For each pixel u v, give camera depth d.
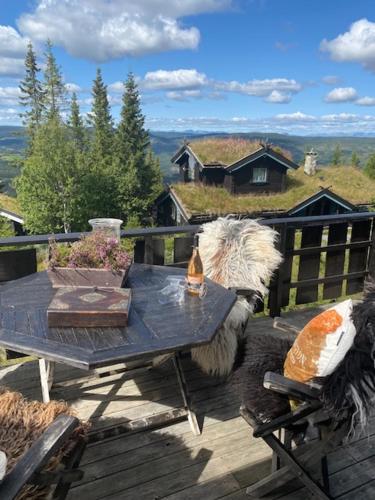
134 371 2.46
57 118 26.23
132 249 2.79
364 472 1.73
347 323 1.24
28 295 1.79
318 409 1.33
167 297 1.85
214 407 2.17
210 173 17.97
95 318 1.50
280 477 1.55
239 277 2.39
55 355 1.31
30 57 30.67
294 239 3.27
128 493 1.62
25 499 1.06
